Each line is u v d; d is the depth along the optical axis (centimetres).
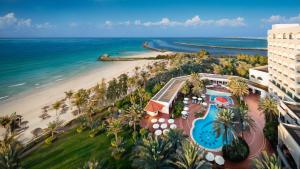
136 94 7119
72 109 6606
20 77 11156
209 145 4228
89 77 11306
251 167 3512
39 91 8650
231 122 3650
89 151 4197
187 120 5334
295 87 4838
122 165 3716
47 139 4594
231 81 6944
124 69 13712
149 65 14100
